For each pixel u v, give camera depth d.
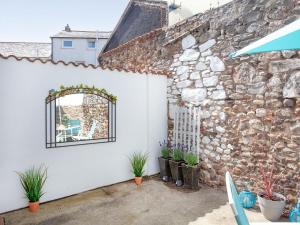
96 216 4.13
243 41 4.77
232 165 5.03
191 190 5.29
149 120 6.13
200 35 5.64
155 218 4.06
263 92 4.48
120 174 5.71
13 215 4.13
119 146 5.65
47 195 4.67
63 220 3.98
